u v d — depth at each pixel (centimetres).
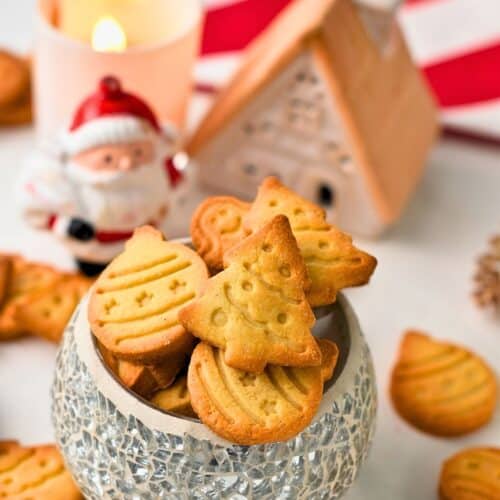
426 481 57
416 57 81
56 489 53
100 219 60
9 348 61
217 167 69
